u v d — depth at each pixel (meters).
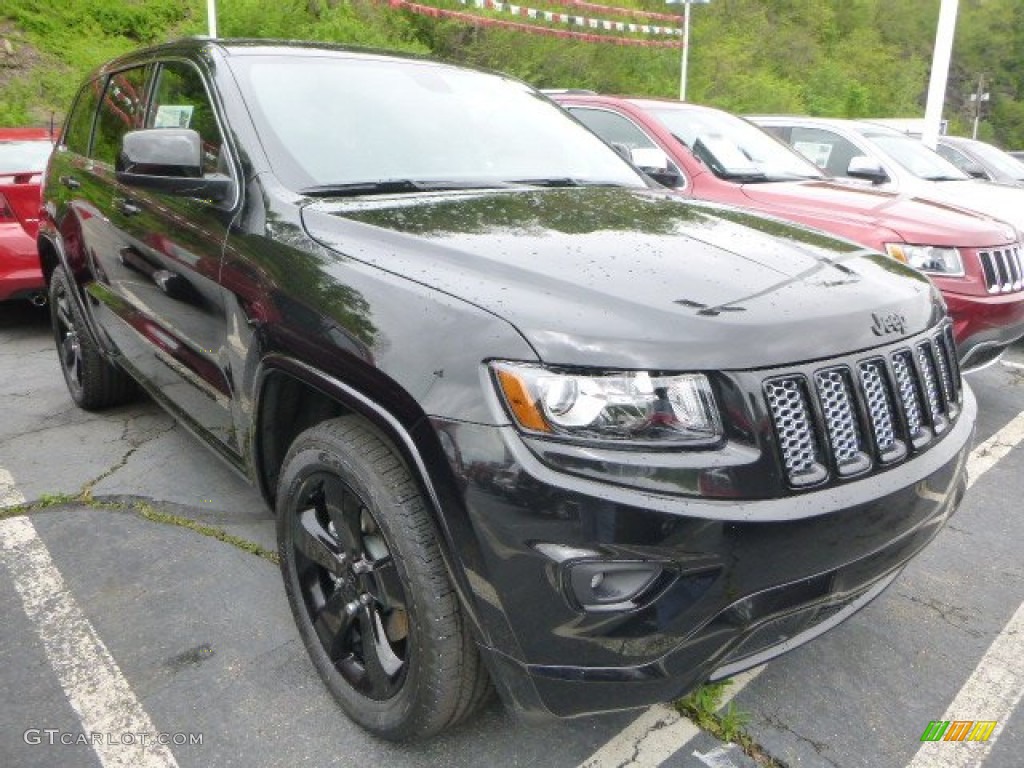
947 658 2.43
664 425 1.60
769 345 1.68
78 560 2.86
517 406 1.59
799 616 1.78
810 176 5.45
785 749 2.07
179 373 2.86
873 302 1.93
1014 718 2.19
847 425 1.79
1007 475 3.76
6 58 14.26
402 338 1.75
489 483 1.58
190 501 3.27
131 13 16.16
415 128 2.82
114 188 3.29
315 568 2.24
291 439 2.38
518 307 1.69
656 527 1.55
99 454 3.72
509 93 3.38
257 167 2.40
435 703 1.83
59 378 4.90
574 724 2.14
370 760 2.01
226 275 2.34
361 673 2.10
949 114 69.69
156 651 2.40
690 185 5.11
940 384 2.10
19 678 2.28
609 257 1.94
